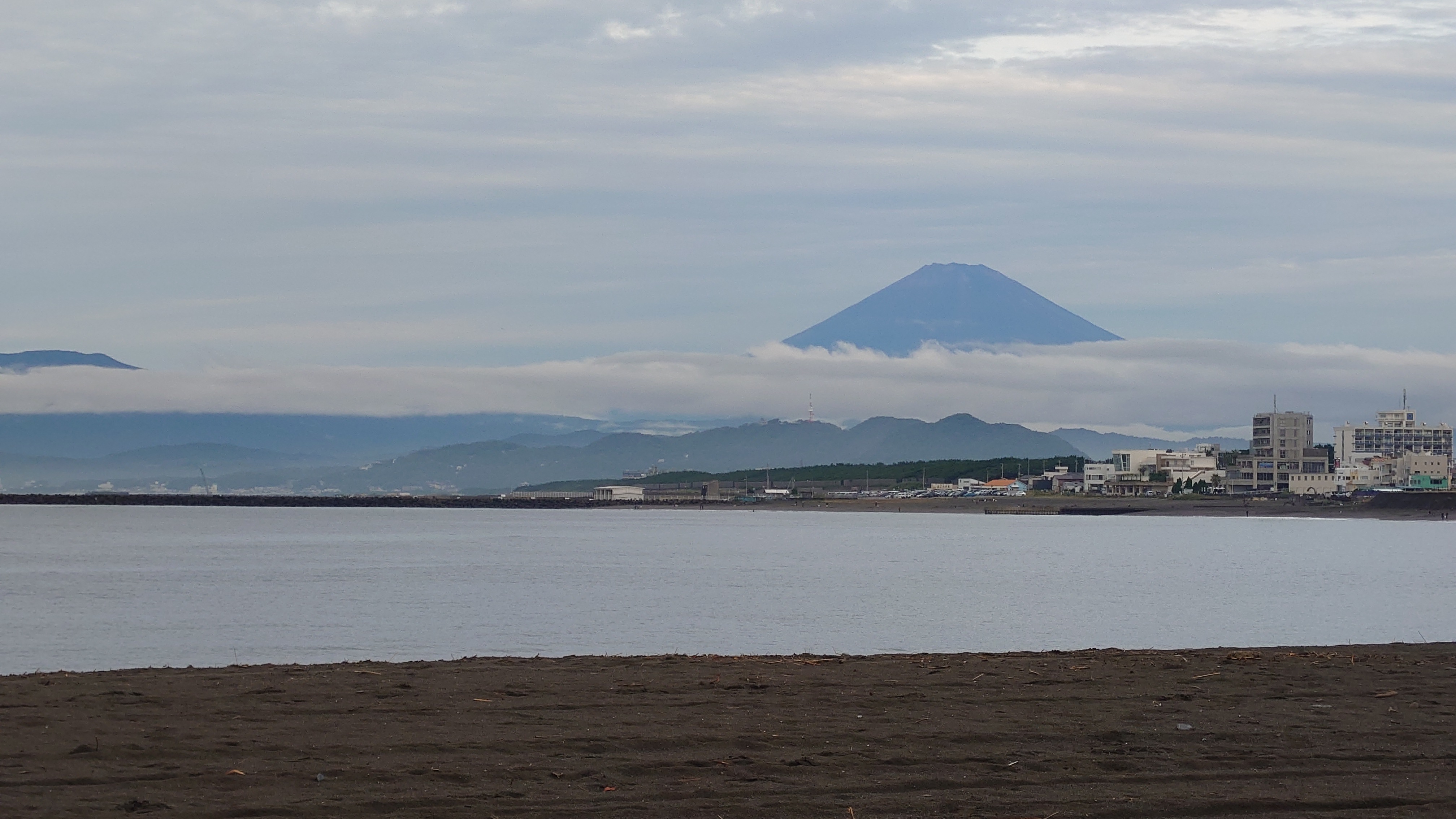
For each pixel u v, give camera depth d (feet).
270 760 69.31
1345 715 86.94
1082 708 89.30
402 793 63.31
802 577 405.59
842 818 60.85
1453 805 63.62
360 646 217.36
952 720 83.92
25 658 202.18
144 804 59.52
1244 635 235.61
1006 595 335.06
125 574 422.41
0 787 62.18
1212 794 65.46
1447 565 478.59
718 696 93.25
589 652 206.18
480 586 366.22
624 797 63.36
